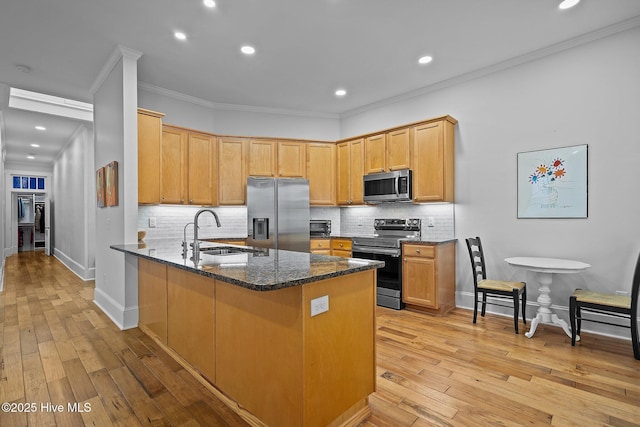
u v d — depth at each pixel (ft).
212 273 5.45
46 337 9.81
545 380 7.27
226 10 8.87
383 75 13.06
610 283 9.93
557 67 10.87
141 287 10.39
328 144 16.80
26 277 19.25
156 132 11.83
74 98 14.85
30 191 31.27
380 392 6.83
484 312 11.70
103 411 6.18
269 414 5.45
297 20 9.38
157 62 11.82
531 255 11.39
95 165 13.76
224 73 12.82
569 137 10.62
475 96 12.76
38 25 9.39
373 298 6.37
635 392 6.76
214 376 6.74
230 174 15.46
